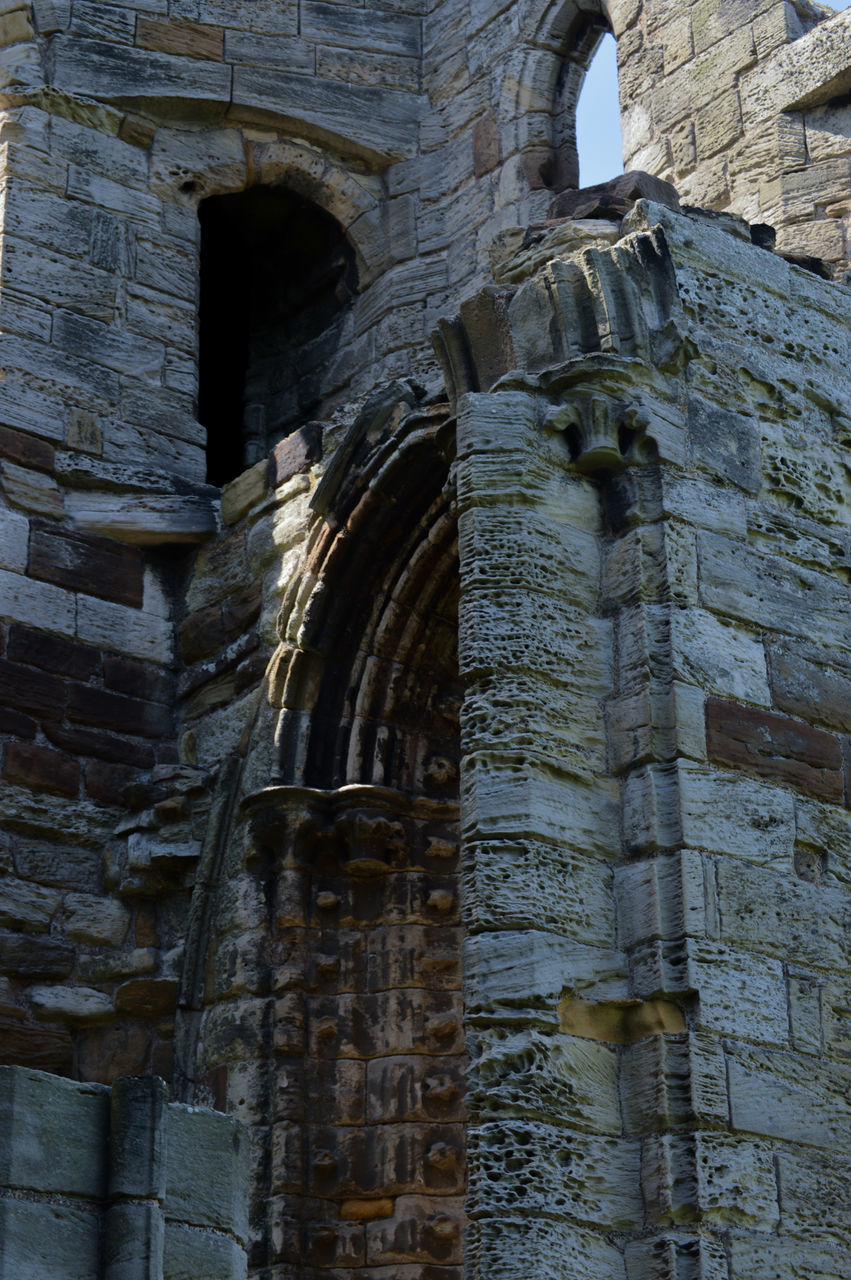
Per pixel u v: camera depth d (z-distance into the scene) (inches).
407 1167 544.4
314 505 601.0
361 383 760.3
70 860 625.0
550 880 448.8
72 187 722.2
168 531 669.9
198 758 642.8
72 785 633.6
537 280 514.9
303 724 594.2
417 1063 556.1
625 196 552.7
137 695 657.6
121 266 721.0
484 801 455.5
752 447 516.1
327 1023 560.7
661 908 449.4
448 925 574.6
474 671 468.1
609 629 483.5
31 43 739.4
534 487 487.8
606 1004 443.2
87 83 740.0
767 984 453.4
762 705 484.7
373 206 779.4
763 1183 432.5
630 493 492.1
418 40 804.0
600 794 465.4
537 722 462.9
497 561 478.3
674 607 479.8
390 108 787.4
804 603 507.2
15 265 697.6
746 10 696.4
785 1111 442.6
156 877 618.5
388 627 593.9
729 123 690.2
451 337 528.7
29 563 652.1
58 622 650.2
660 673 474.0
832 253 650.2
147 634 666.8
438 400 586.6
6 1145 300.7
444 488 505.4
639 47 730.8
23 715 633.0
